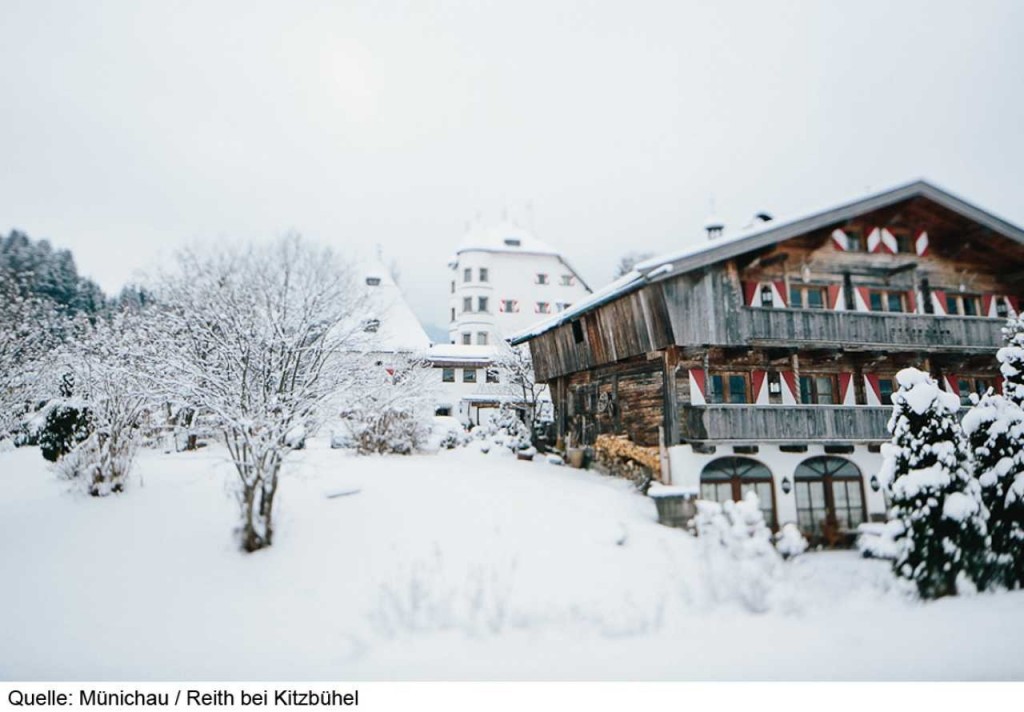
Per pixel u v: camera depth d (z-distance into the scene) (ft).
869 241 59.11
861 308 57.72
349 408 54.90
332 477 46.34
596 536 38.06
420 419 64.23
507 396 103.04
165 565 32.58
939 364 61.62
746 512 31.73
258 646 25.41
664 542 39.17
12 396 66.13
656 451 53.93
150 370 43.68
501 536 37.01
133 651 25.05
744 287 54.70
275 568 32.24
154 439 62.49
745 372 55.93
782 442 51.98
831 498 54.54
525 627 27.04
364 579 31.30
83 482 42.14
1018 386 38.86
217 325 43.91
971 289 61.98
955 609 31.32
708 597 30.83
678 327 50.39
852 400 57.98
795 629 27.78
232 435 36.47
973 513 34.22
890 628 28.27
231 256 68.74
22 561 33.09
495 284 168.25
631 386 59.11
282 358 38.91
